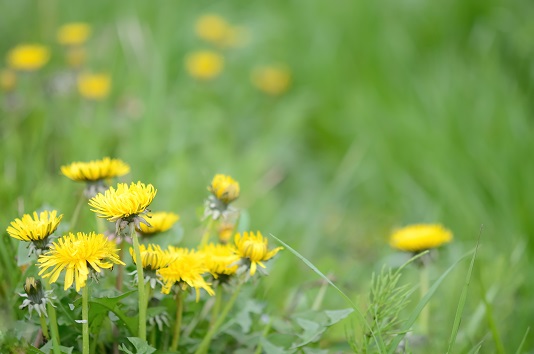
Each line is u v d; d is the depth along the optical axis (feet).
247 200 15.07
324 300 10.56
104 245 6.34
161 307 7.06
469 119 17.06
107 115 16.21
